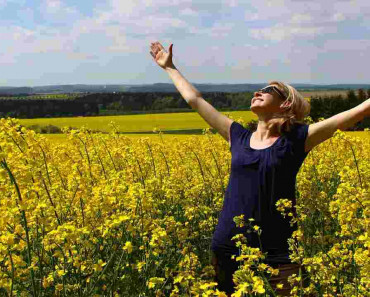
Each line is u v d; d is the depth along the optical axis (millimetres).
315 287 3539
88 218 4152
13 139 3867
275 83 3904
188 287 3312
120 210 4516
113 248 4438
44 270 4230
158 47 4723
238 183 3848
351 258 3895
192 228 5855
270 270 3117
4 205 3336
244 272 2756
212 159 9047
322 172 6777
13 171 3758
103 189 4164
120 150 6801
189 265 3596
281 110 3850
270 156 3729
